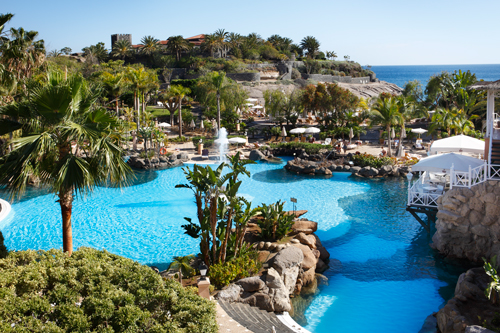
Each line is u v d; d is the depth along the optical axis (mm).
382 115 36719
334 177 31828
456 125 36438
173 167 35281
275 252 16125
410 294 14344
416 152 39000
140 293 8477
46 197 25219
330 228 20859
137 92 45250
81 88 11867
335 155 36625
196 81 74312
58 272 8773
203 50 100125
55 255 10359
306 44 130250
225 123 54562
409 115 41594
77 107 11758
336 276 15828
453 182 16891
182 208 23688
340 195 26688
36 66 27000
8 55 24328
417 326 12336
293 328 11617
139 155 36438
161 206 24062
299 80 92562
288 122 55312
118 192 27266
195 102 73500
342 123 50812
